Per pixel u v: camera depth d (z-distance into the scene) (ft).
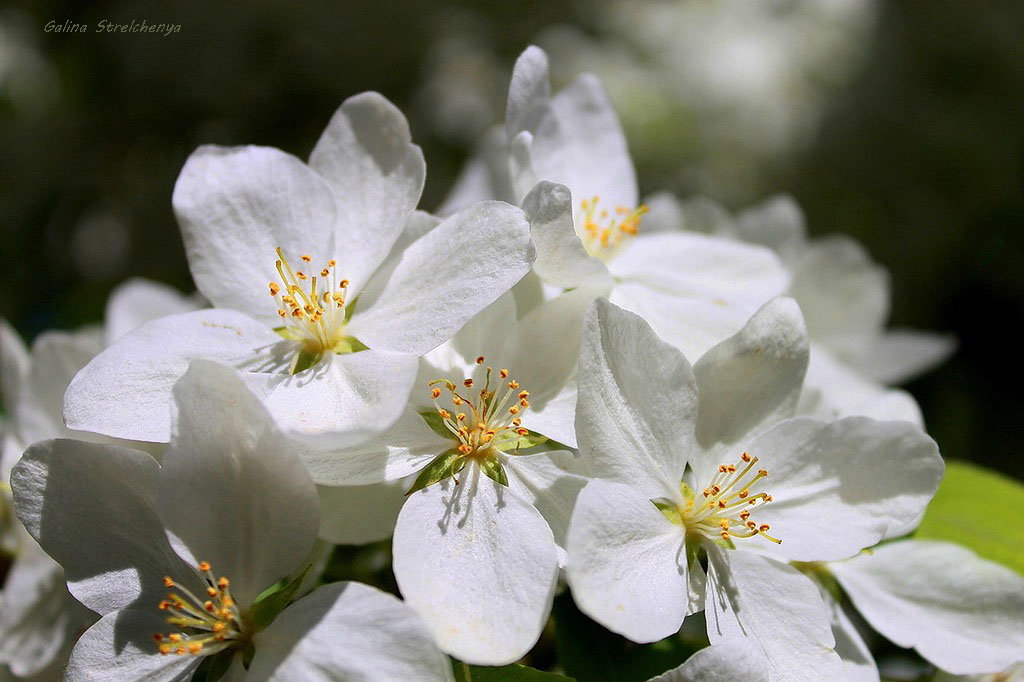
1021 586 0.80
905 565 0.82
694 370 0.79
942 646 0.80
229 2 1.78
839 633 0.80
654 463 0.77
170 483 0.74
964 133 1.64
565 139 0.87
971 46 1.68
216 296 0.80
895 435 0.78
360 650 0.73
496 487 0.76
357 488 0.78
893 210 1.68
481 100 1.89
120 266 1.80
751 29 1.73
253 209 0.81
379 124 0.82
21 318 1.66
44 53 1.80
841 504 0.79
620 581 0.74
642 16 1.82
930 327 1.76
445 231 0.78
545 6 2.02
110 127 1.84
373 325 0.78
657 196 0.96
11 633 0.84
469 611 0.74
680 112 1.61
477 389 0.78
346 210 0.81
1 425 0.92
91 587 0.76
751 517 0.79
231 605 0.75
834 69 1.69
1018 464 1.62
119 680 0.75
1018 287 1.70
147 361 0.77
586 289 0.79
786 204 0.98
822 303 0.98
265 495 0.74
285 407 0.76
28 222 1.80
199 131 1.84
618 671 0.79
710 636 0.76
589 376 0.75
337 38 1.84
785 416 0.79
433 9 1.94
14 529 0.87
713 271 0.86
